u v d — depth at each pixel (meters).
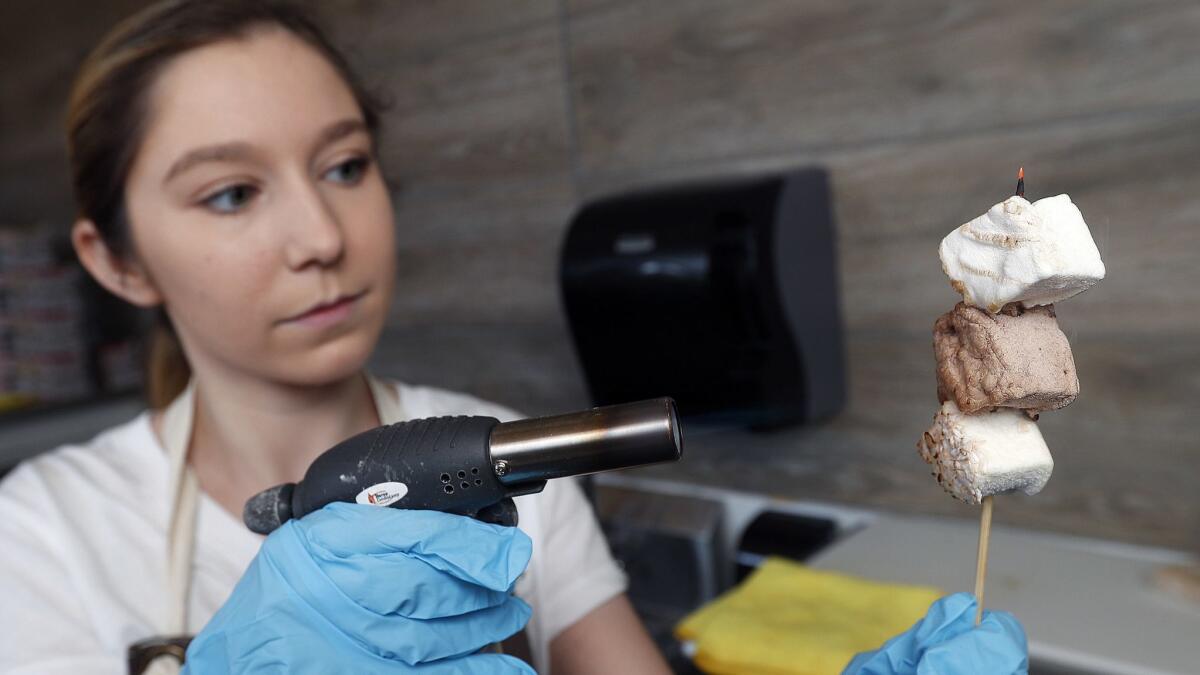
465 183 1.67
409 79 1.71
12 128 2.38
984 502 0.54
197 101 0.71
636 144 1.46
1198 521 1.10
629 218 1.31
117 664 0.78
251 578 0.55
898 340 1.28
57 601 0.79
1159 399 1.11
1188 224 1.05
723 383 1.28
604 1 1.44
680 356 1.30
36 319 2.12
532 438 0.48
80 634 0.78
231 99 0.71
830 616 1.04
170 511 0.82
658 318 1.29
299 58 0.74
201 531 0.83
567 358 1.61
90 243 0.84
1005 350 0.49
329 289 0.74
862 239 1.28
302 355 0.76
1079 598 1.06
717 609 1.09
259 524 0.57
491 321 1.70
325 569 0.51
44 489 0.85
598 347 1.37
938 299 1.23
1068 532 1.21
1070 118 1.10
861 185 1.27
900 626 1.00
